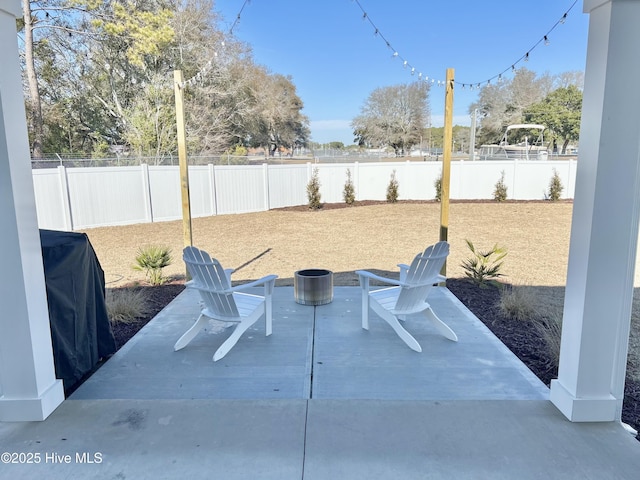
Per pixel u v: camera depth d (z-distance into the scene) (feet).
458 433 6.76
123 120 56.90
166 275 19.47
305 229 32.09
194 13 55.52
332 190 48.11
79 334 9.00
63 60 53.42
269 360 9.98
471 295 15.64
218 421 7.16
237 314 10.48
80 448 6.47
